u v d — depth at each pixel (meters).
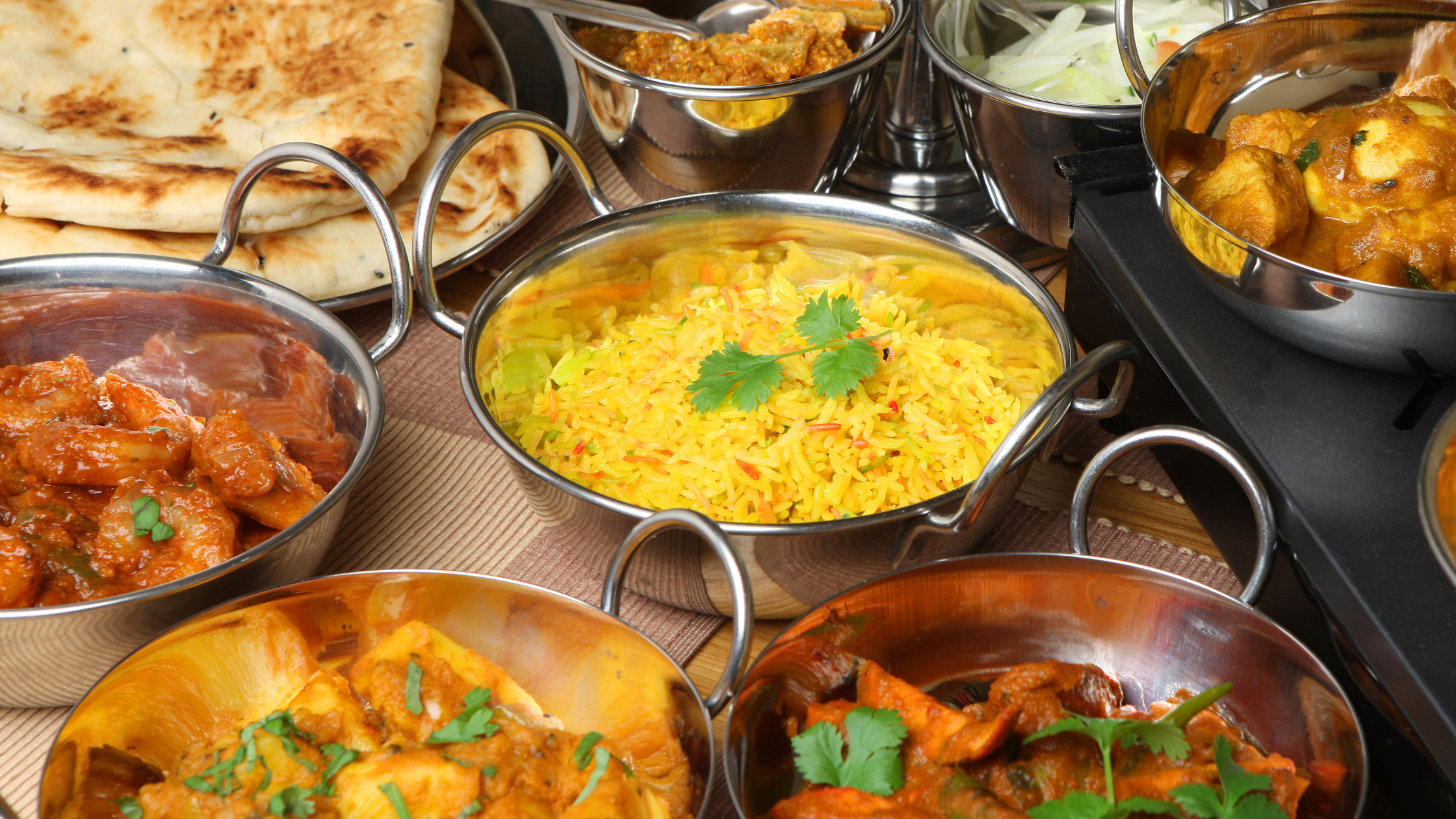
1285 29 1.30
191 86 1.88
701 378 1.29
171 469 1.28
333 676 1.01
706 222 1.40
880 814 0.85
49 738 1.16
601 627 0.98
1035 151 1.59
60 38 1.86
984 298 1.37
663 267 1.45
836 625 0.99
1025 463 1.11
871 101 1.76
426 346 1.70
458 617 1.04
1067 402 1.07
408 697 0.97
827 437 1.24
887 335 1.41
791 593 1.13
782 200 1.39
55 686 1.11
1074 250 1.45
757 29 1.78
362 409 1.29
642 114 1.68
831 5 1.88
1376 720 0.97
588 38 1.90
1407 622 0.92
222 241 1.44
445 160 1.29
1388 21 1.31
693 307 1.48
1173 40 1.74
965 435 1.30
